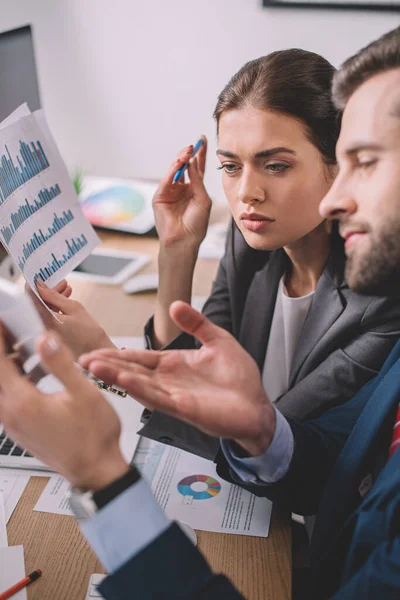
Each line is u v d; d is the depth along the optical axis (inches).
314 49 99.9
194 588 23.3
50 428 23.2
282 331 45.8
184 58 102.3
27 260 34.8
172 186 47.3
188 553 23.8
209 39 100.7
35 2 100.7
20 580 31.2
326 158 35.0
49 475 37.9
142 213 72.4
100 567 32.1
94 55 103.5
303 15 97.7
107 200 74.5
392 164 25.0
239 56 101.5
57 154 37.8
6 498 36.3
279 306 45.6
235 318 49.3
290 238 37.0
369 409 32.4
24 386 23.4
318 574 32.0
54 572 31.8
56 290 40.0
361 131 25.4
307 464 33.6
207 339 26.7
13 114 36.3
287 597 30.9
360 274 27.0
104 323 54.1
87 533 24.1
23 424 23.3
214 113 37.3
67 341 38.2
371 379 38.7
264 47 100.6
